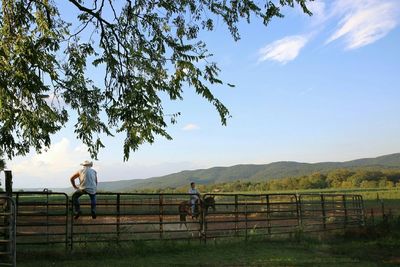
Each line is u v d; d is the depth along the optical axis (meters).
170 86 10.42
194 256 13.36
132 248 13.54
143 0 11.40
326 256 14.31
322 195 21.06
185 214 15.99
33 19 10.73
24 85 9.77
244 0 10.90
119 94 10.91
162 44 11.06
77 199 13.37
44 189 20.30
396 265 13.10
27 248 13.45
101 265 11.38
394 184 128.88
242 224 22.61
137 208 22.11
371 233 19.33
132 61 10.95
